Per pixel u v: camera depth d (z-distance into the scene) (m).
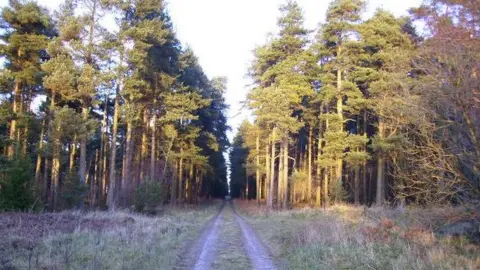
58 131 29.89
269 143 48.19
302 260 13.16
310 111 45.19
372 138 34.44
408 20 33.47
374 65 38.00
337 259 12.48
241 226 27.44
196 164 57.97
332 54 40.00
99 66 32.50
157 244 15.84
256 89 42.06
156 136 48.72
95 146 55.81
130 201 38.84
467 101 12.07
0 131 36.66
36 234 15.73
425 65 13.70
